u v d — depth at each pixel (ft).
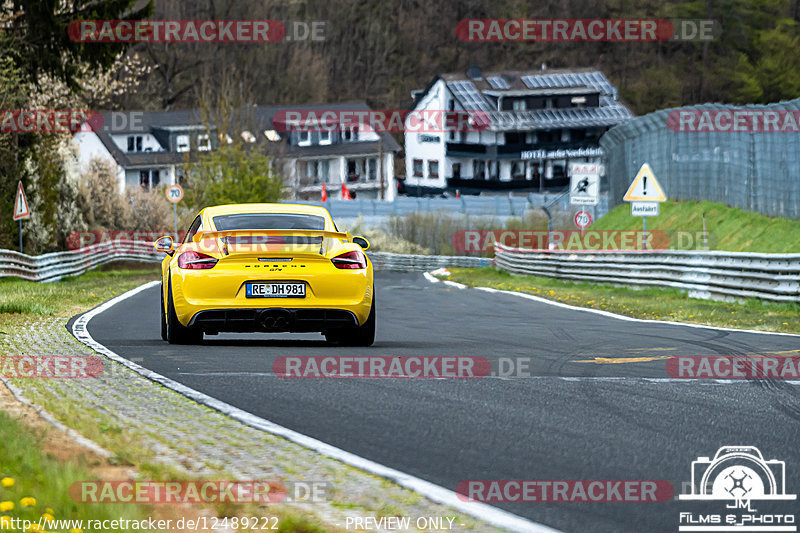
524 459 73.00
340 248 136.15
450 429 82.84
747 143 398.01
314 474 67.15
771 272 226.38
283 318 132.67
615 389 103.09
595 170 356.38
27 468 62.90
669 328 177.47
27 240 405.39
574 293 294.66
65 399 91.25
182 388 99.40
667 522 58.95
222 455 71.92
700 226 415.23
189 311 132.26
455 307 237.86
